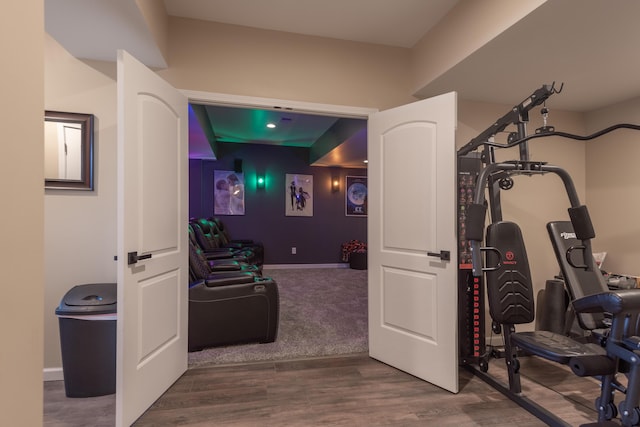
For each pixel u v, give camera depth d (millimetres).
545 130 1911
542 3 1681
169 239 2209
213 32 2559
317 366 2562
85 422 1854
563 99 3045
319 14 2469
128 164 1802
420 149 2373
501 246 2139
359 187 7637
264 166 7180
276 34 2676
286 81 2686
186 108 2428
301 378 2359
